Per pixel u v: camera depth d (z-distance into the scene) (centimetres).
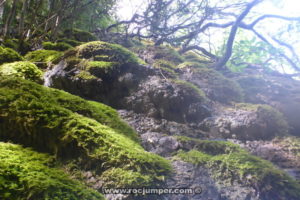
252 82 369
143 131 241
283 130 249
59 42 455
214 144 206
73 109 209
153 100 276
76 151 164
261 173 169
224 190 165
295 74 430
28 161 146
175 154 202
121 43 536
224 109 279
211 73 349
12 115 174
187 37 555
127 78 292
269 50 445
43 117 173
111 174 153
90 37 532
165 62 385
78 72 291
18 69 285
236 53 483
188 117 269
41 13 567
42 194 120
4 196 114
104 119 218
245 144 232
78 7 565
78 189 134
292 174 183
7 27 417
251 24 435
